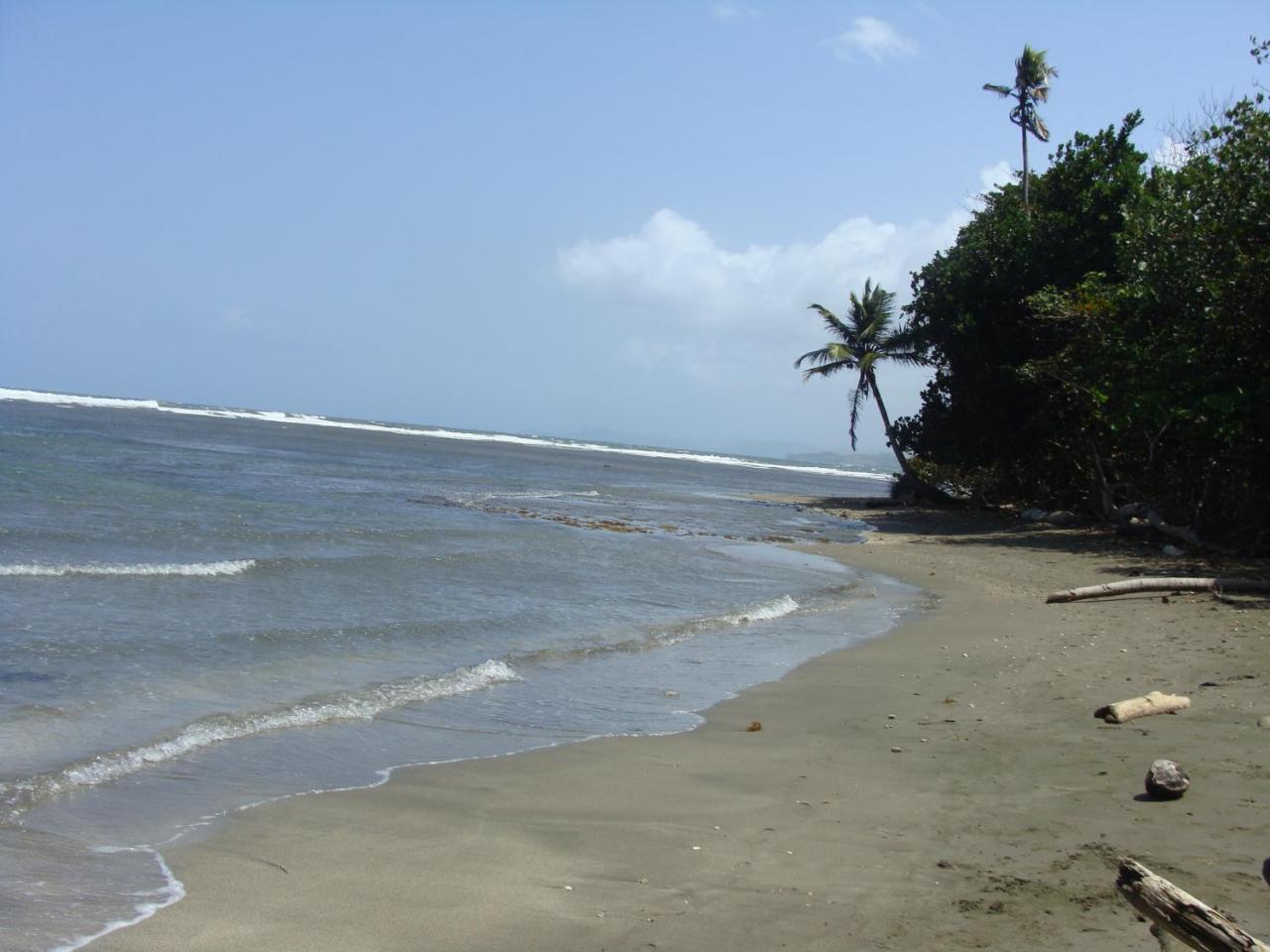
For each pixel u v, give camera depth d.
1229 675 9.27
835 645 12.09
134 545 16.39
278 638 10.48
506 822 5.77
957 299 34.81
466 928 4.34
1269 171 21.39
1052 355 31.34
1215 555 21.69
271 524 21.16
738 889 4.76
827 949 4.08
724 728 8.12
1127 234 25.33
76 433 49.19
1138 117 32.97
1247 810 5.59
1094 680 9.45
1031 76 39.28
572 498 38.47
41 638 9.55
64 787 5.94
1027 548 24.66
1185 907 3.41
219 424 89.31
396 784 6.40
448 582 15.24
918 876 4.86
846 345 45.06
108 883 4.70
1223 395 20.52
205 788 6.12
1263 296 20.77
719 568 19.55
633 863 5.12
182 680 8.55
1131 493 30.06
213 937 4.20
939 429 38.75
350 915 4.46
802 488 70.19
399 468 49.22
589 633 12.07
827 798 6.20
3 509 19.05
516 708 8.52
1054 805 5.85
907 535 29.61
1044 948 4.04
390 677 9.25
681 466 100.56
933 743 7.50
